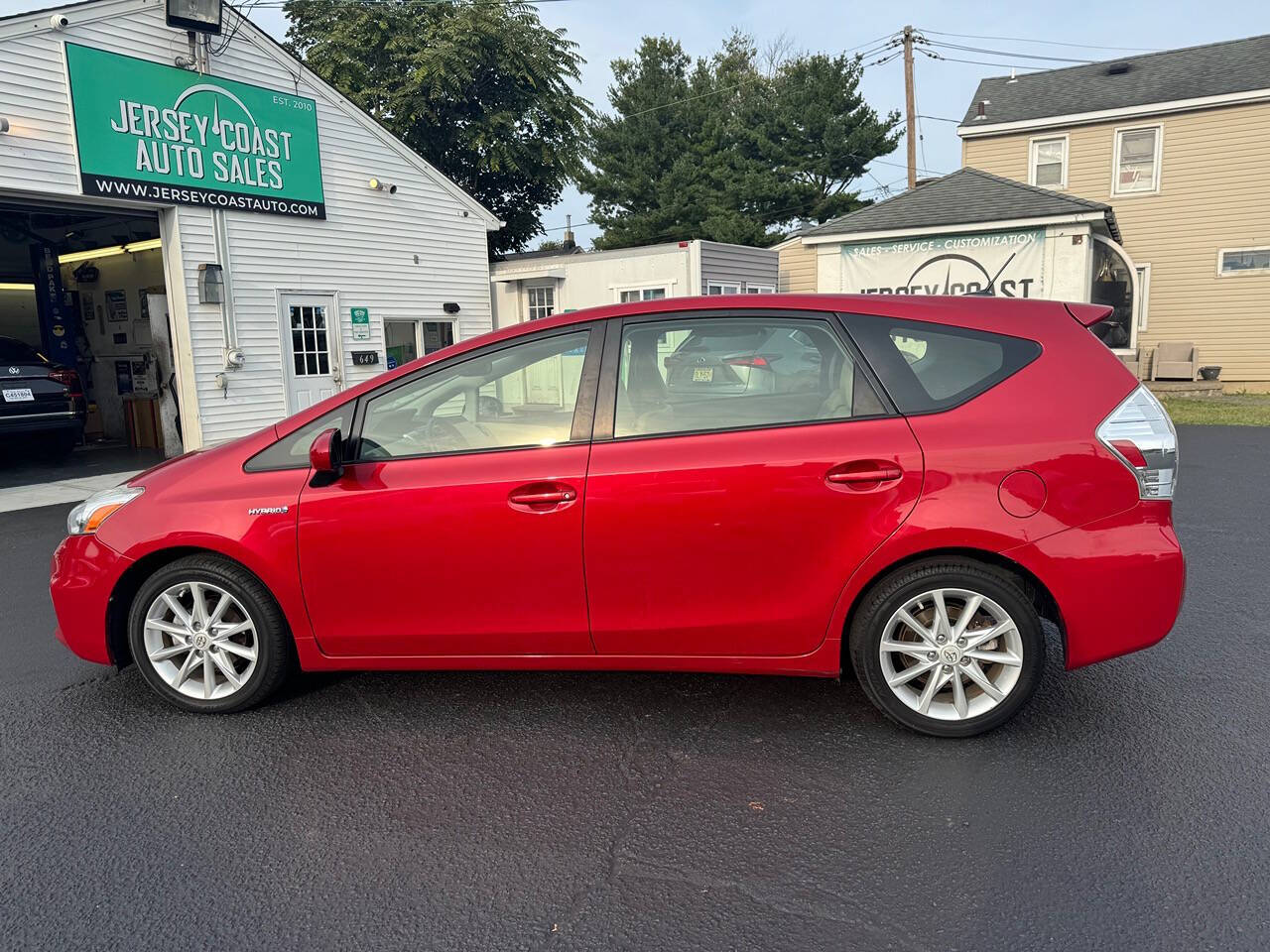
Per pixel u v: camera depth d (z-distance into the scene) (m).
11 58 9.07
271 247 12.09
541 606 3.19
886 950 2.10
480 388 3.30
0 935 2.21
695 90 37.31
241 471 3.39
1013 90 23.06
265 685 3.44
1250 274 19.50
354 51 20.69
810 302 3.19
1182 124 19.77
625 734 3.27
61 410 10.87
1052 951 2.07
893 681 3.12
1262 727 3.20
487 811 2.76
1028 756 3.02
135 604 3.43
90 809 2.80
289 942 2.17
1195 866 2.38
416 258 14.40
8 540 6.97
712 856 2.50
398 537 3.20
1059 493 2.91
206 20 10.62
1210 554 5.66
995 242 15.91
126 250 13.44
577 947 2.14
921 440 2.97
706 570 3.07
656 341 3.23
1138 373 20.83
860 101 35.78
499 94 21.89
